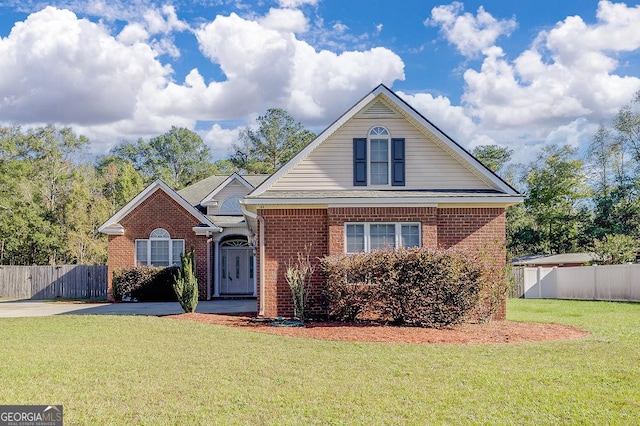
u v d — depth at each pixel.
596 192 56.28
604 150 55.28
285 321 15.80
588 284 30.33
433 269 14.56
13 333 13.76
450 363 9.77
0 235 45.16
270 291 17.16
